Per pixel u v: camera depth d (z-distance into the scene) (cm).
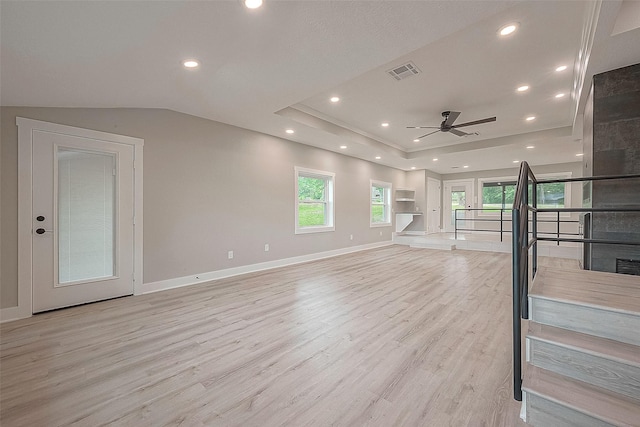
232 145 454
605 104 276
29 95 260
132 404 155
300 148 575
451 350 211
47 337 236
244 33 210
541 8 229
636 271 263
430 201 987
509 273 464
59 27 166
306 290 369
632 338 136
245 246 473
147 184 363
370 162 786
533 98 414
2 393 164
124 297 341
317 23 203
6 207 274
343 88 383
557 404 123
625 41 224
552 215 861
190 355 206
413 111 468
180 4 167
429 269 496
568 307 151
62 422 142
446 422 139
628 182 266
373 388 167
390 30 213
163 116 378
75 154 314
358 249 733
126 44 201
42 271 291
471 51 294
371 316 279
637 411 113
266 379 177
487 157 738
